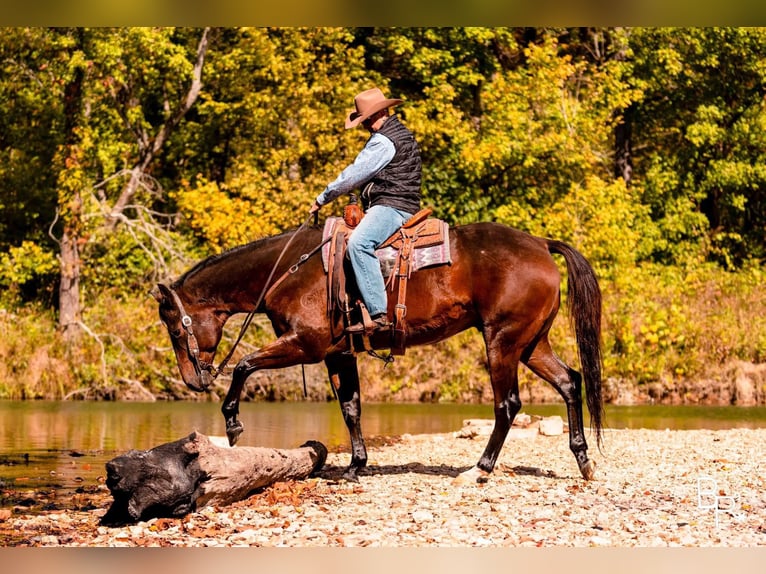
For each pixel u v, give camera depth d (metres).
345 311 8.83
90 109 25.62
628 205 27.20
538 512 7.70
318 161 26.02
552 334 22.09
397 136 8.87
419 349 22.31
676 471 9.93
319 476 9.52
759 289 25.91
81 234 24.05
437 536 6.91
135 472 7.39
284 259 9.07
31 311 24.56
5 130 26.47
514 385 9.00
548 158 27.84
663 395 22.17
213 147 28.77
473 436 13.35
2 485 9.45
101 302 23.66
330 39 27.16
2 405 20.11
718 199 32.22
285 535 6.96
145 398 21.97
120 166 27.25
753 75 31.33
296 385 21.72
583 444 9.21
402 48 28.34
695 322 23.11
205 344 9.23
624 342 22.17
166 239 24.97
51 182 26.25
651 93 31.61
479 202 27.91
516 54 31.31
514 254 8.90
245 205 24.58
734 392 22.00
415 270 8.82
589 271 9.05
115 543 6.76
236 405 8.85
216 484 7.81
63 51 23.50
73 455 11.82
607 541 6.76
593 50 31.78
